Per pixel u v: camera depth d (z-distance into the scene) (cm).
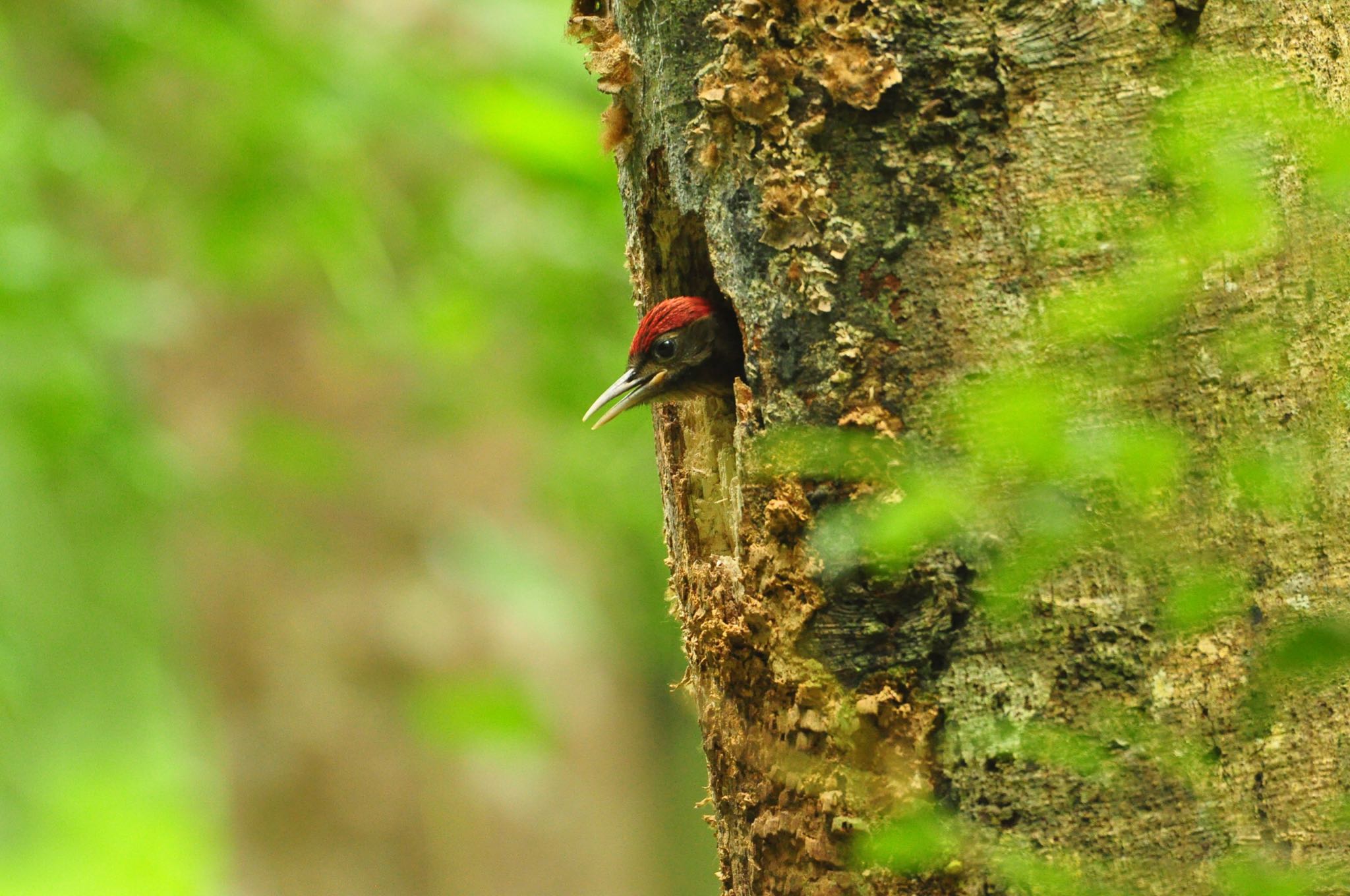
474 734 1348
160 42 1277
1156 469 490
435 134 1370
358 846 1512
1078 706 510
